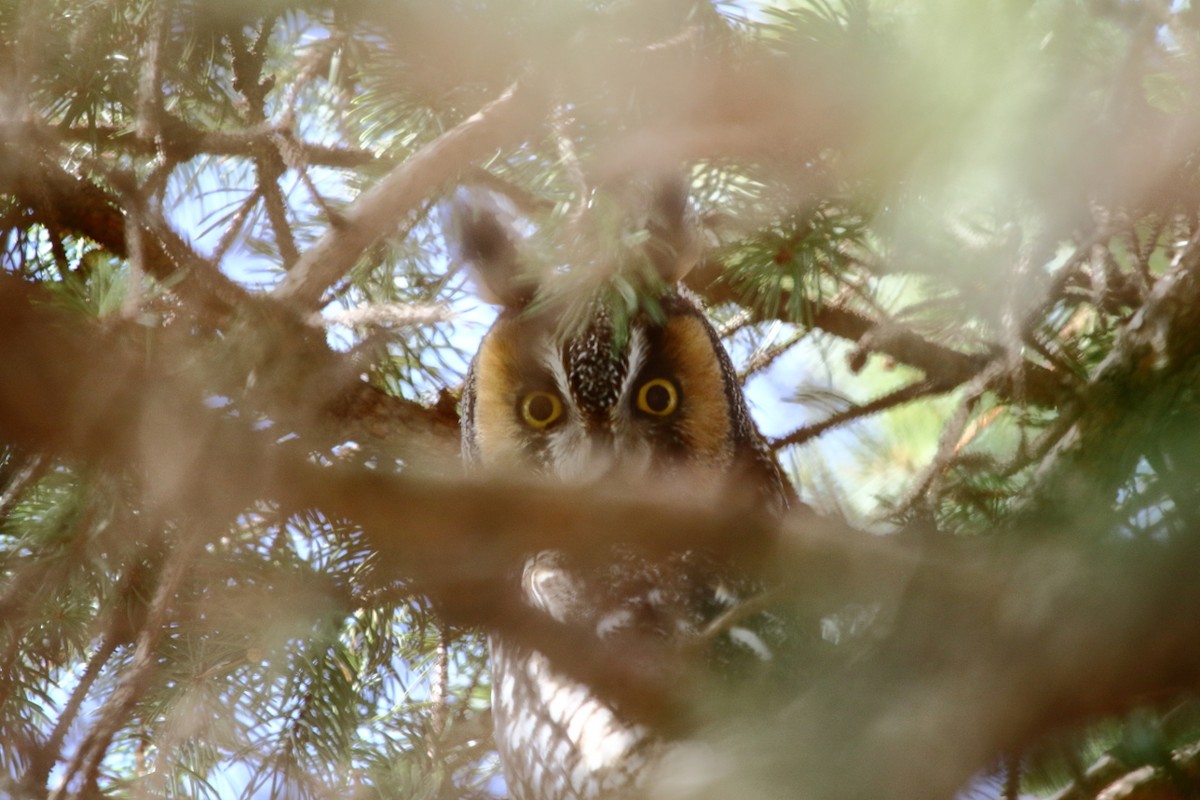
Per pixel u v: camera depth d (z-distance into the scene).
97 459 4.34
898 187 4.55
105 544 4.58
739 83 4.56
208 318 4.59
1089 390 4.51
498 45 4.59
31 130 4.59
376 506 4.48
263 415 4.54
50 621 4.62
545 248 4.61
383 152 4.66
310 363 4.56
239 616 4.62
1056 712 4.09
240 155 4.63
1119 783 4.53
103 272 4.55
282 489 4.36
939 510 4.55
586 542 4.51
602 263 4.60
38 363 4.07
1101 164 4.53
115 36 4.62
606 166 4.59
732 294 4.71
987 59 4.52
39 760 4.59
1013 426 4.63
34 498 4.59
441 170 4.58
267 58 4.65
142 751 4.66
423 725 4.68
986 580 4.32
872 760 4.31
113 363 4.17
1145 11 4.51
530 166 4.64
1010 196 4.55
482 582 4.53
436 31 4.59
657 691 4.56
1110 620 3.97
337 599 4.62
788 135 4.56
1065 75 4.52
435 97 4.62
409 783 4.66
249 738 4.65
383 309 4.57
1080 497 4.50
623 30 4.58
